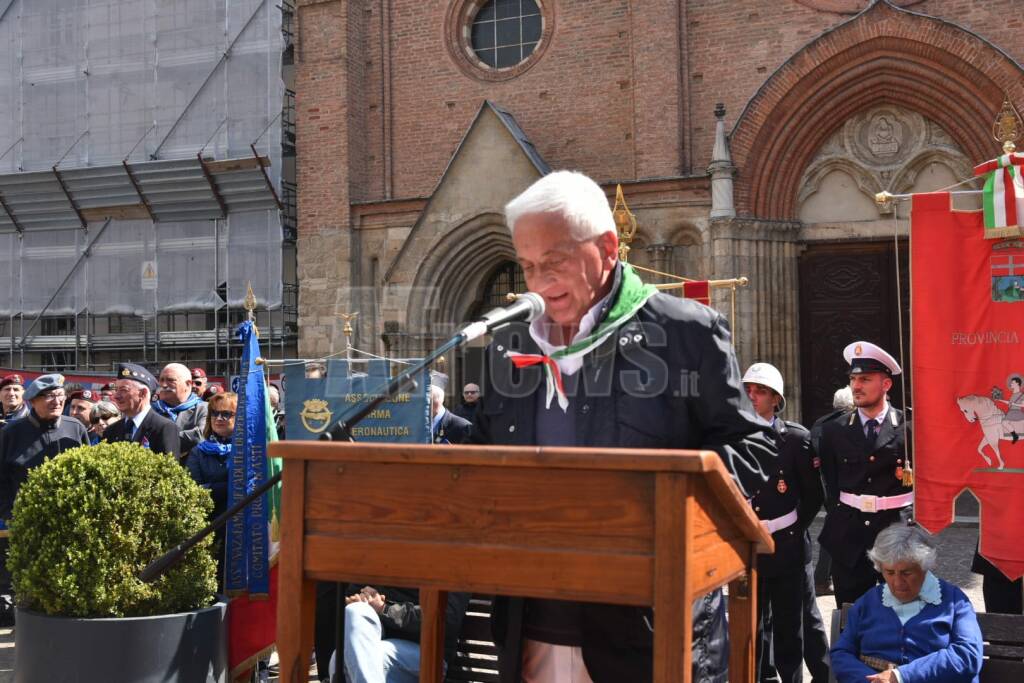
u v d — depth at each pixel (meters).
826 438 6.73
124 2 22.58
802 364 17.75
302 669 2.31
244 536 6.01
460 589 2.14
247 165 21.19
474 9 20.19
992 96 15.97
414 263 18.98
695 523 2.03
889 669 4.40
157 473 5.56
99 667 5.18
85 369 22.91
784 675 6.45
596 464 2.01
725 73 17.86
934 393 6.36
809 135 17.41
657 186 17.73
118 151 22.48
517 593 2.09
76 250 22.86
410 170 20.30
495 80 19.73
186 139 21.92
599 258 2.80
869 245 17.53
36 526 5.41
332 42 20.19
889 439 6.48
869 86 17.00
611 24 18.88
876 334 17.41
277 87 21.44
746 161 17.36
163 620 5.31
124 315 22.62
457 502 2.16
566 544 2.06
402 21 20.50
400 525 2.21
